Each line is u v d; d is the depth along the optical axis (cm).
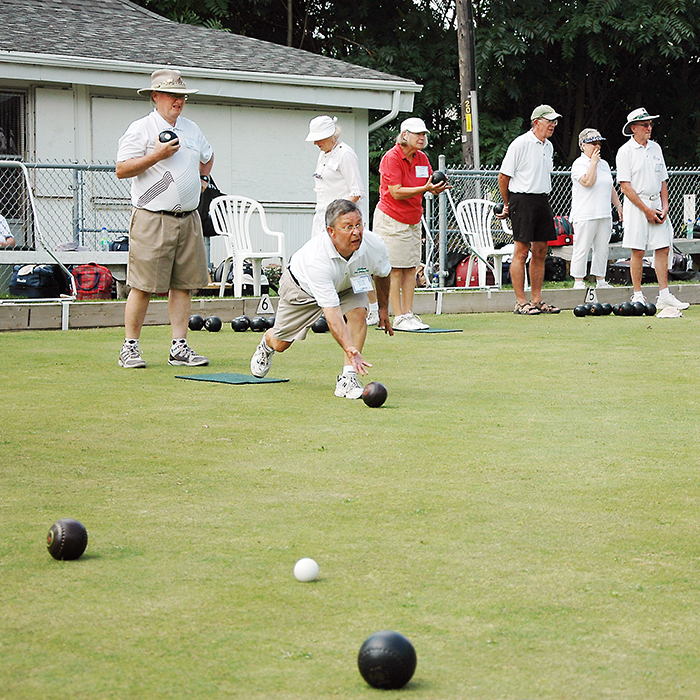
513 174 1479
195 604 343
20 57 1723
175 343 945
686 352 1041
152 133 914
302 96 1992
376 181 3039
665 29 3066
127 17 2184
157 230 907
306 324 816
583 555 397
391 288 1255
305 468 539
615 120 3638
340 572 376
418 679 287
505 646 310
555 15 3139
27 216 1741
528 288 1764
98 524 436
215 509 461
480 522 441
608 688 282
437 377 870
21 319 1270
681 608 342
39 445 594
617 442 606
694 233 2144
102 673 290
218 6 3117
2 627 323
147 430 639
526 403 741
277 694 278
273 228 2017
